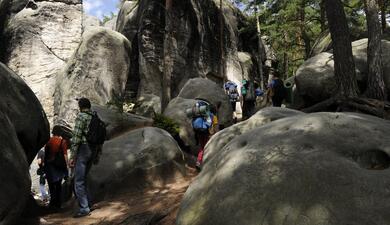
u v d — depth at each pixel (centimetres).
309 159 360
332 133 396
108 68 1777
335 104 941
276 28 2734
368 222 296
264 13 2784
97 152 676
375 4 1019
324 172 341
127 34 2303
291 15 2631
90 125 654
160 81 2081
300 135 402
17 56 1897
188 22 2323
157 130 912
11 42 1931
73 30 2034
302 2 2538
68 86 1669
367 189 319
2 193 405
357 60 1110
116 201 729
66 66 1784
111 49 1808
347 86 934
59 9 2019
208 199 389
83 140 647
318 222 310
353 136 390
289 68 3716
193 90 1466
